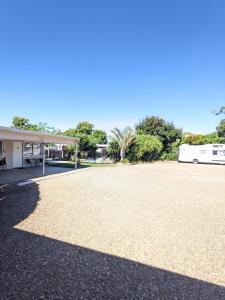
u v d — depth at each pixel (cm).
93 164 2841
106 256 465
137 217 724
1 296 331
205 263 452
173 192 1169
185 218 733
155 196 1051
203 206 895
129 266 431
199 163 3647
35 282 368
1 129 1292
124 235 576
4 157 1822
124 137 3161
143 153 3428
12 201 854
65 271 404
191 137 4681
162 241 549
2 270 398
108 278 389
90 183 1345
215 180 1678
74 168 2150
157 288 367
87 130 4362
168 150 4531
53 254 463
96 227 623
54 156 3422
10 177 1420
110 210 791
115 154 3319
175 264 445
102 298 338
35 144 2252
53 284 365
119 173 1966
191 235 593
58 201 886
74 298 335
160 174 1997
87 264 431
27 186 1159
